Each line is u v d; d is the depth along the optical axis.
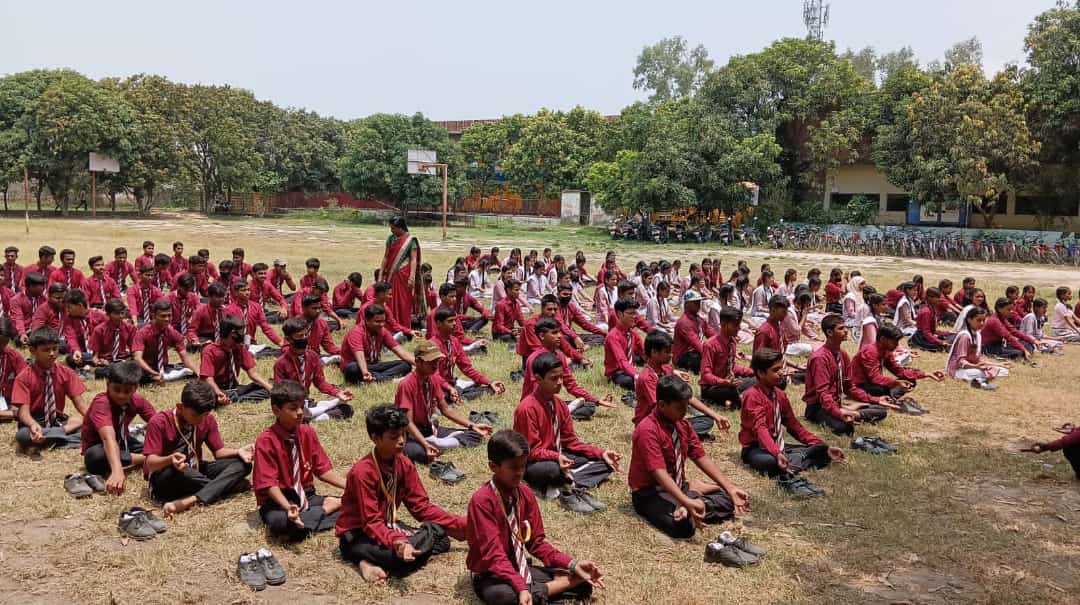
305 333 7.43
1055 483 6.47
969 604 4.51
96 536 5.10
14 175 41.69
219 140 48.56
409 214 50.66
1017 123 28.19
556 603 4.37
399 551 4.50
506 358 10.59
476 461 6.55
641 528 5.46
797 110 35.97
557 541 5.23
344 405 7.71
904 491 6.22
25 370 6.63
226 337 7.89
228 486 5.71
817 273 14.81
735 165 33.62
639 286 14.01
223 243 29.52
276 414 5.14
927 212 34.16
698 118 35.06
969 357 10.03
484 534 4.27
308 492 5.43
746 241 35.28
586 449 6.24
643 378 6.59
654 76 52.56
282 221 48.62
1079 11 28.20
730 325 8.23
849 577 4.82
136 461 6.00
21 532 5.12
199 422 5.62
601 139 49.00
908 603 4.50
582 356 10.29
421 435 6.51
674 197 34.50
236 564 4.79
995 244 29.78
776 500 6.00
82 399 7.29
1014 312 12.77
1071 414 8.50
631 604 4.44
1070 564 5.03
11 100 43.03
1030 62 29.77
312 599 4.43
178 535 5.14
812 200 38.28
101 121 43.16
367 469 4.71
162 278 14.27
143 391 8.23
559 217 49.62
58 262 21.16
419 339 11.51
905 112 31.14
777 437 6.58
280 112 54.91
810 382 7.93
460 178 47.84
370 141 45.94
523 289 16.20
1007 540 5.35
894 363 8.65
